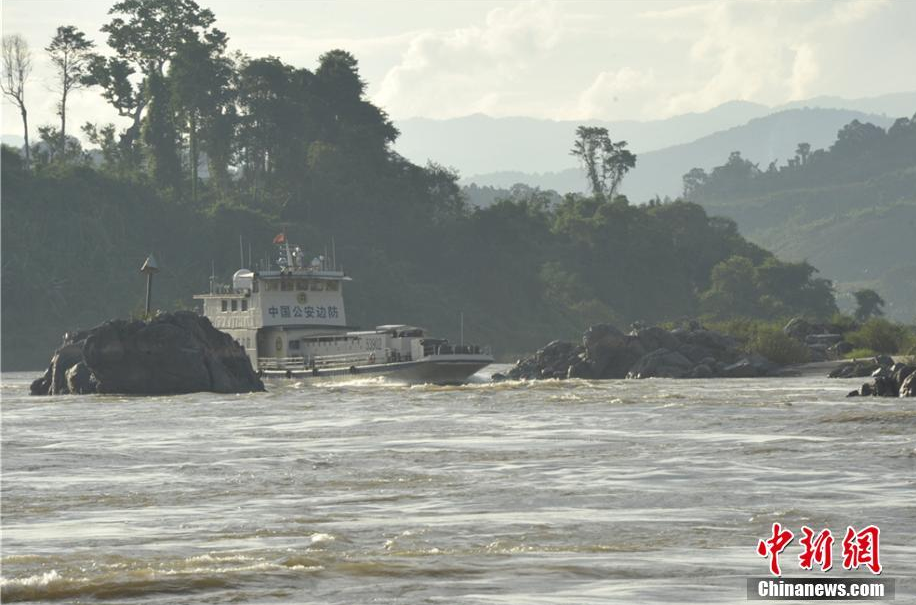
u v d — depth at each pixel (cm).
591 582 5750
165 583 5775
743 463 10431
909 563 6181
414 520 7781
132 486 9812
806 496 8462
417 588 5638
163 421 17112
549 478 9738
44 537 7388
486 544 6862
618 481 9456
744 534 7088
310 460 11450
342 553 6581
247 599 5491
